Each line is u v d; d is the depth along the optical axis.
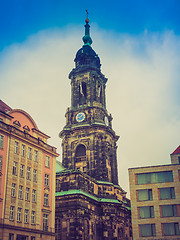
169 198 70.25
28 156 66.19
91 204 91.81
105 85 124.88
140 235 69.31
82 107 113.12
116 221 96.75
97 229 92.62
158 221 69.12
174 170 71.81
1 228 55.00
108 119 116.31
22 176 63.09
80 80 118.25
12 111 65.25
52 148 74.75
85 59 121.94
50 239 66.94
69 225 83.19
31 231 61.78
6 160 59.78
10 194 58.84
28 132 69.12
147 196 71.75
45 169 70.81
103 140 107.06
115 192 105.31
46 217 68.06
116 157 115.56
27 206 62.69
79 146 109.12
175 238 67.12
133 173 74.06
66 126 112.12
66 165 107.00
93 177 101.69
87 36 127.38
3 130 60.06
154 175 72.75
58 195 86.94
